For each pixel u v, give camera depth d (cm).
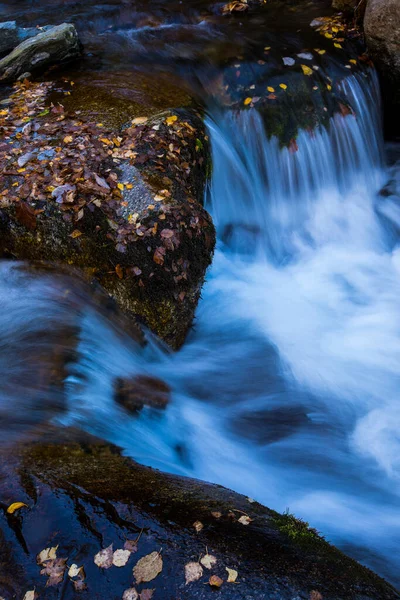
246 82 740
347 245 729
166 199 509
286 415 495
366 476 439
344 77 769
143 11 966
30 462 317
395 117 855
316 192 761
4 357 435
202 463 427
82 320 475
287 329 593
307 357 557
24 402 388
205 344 560
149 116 624
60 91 694
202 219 522
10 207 507
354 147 779
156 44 821
